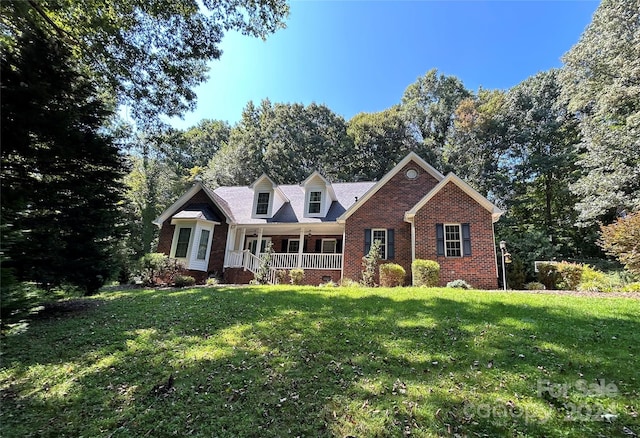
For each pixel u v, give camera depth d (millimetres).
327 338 5727
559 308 6887
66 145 7531
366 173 35625
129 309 7984
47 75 7312
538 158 27859
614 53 18359
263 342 5609
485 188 30234
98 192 8594
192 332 6184
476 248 12961
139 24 10102
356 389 4016
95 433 3312
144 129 11914
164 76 11195
